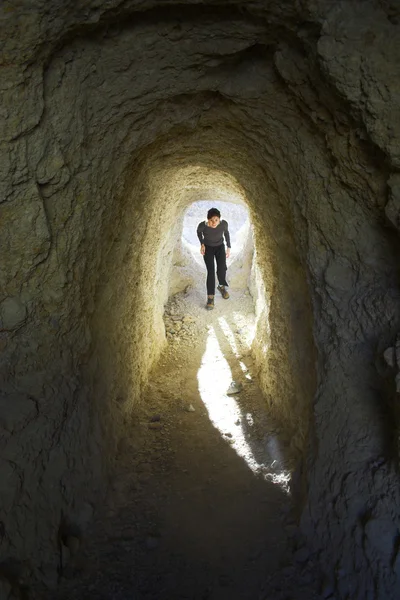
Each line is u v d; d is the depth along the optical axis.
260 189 3.39
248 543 2.51
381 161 1.83
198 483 3.06
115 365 3.39
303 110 2.16
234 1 1.80
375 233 2.06
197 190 5.64
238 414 3.98
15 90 1.62
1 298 2.00
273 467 3.12
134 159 2.90
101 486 2.78
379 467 2.08
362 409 2.24
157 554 2.47
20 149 1.74
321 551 2.28
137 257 3.92
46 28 1.58
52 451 2.38
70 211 2.14
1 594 1.91
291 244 3.09
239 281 7.83
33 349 2.20
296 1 1.67
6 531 2.10
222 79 2.31
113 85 2.14
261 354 4.57
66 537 2.41
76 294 2.40
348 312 2.25
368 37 1.58
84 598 2.18
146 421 3.85
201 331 6.12
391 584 1.87
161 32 2.00
